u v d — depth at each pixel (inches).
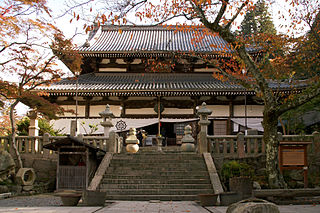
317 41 690.2
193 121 1131.3
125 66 1272.1
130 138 707.4
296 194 423.2
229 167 569.0
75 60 768.9
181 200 501.0
